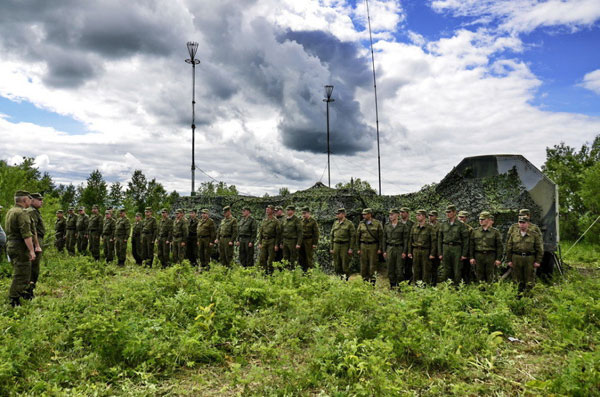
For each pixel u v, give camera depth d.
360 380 3.78
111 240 13.23
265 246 10.10
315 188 13.42
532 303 6.52
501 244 7.94
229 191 23.38
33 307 6.05
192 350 4.45
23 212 6.57
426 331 4.79
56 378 3.83
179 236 11.88
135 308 5.78
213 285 6.57
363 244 9.11
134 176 29.12
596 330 5.23
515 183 9.86
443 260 8.30
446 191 10.94
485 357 4.52
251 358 4.61
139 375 4.02
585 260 13.98
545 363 4.45
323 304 5.95
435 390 3.75
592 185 17.47
